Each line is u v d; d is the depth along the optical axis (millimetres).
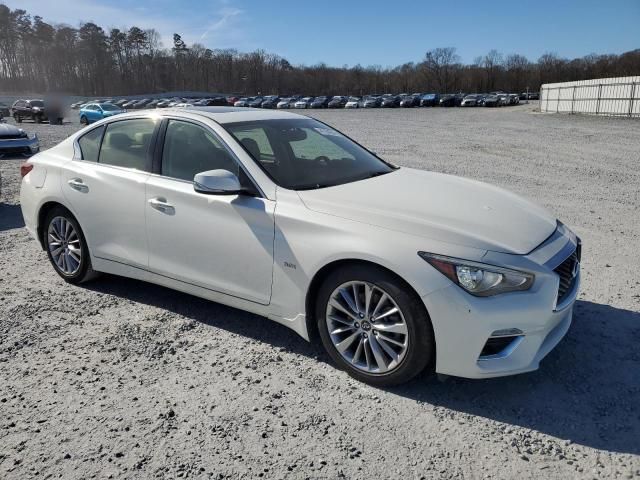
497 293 2746
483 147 17016
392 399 2980
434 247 2834
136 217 4012
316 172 3773
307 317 3293
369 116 41938
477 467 2436
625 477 2354
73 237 4645
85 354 3502
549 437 2641
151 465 2461
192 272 3783
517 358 2807
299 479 2365
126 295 4504
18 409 2900
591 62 104250
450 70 110688
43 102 35344
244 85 115250
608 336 3654
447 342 2789
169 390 3074
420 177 4000
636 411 2834
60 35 94375
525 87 106125
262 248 3365
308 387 3102
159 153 3998
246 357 3453
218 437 2652
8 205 8258
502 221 3143
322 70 120125
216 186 3303
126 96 96500
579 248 3400
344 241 3020
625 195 8719
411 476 2379
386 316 2969
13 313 4145
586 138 19969
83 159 4504
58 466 2461
